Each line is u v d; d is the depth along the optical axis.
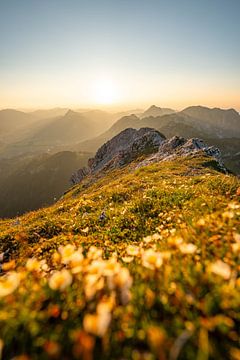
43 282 3.78
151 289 3.57
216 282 3.43
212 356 2.75
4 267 4.64
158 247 5.32
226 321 2.90
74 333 2.83
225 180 12.67
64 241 9.62
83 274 3.86
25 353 2.83
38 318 3.14
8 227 20.39
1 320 3.04
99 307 2.93
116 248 7.78
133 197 16.50
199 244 4.62
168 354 2.69
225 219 5.27
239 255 3.95
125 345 2.87
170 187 14.72
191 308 3.28
